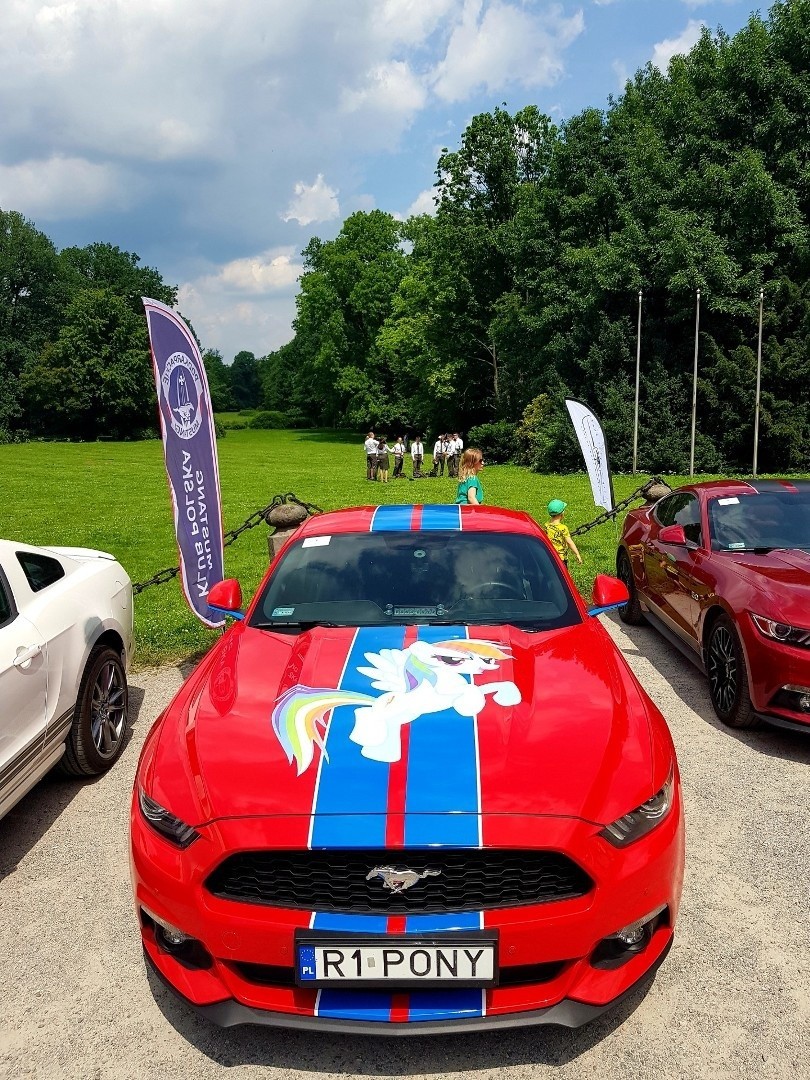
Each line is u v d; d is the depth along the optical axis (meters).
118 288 84.62
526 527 4.53
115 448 58.34
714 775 4.52
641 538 7.61
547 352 37.03
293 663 3.35
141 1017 2.75
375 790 2.51
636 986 2.50
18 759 3.73
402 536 4.39
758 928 3.14
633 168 34.16
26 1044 2.63
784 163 31.19
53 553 4.84
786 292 29.41
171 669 6.83
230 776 2.63
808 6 31.81
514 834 2.37
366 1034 2.36
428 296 50.78
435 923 2.31
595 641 3.60
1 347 75.62
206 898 2.43
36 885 3.59
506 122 45.66
